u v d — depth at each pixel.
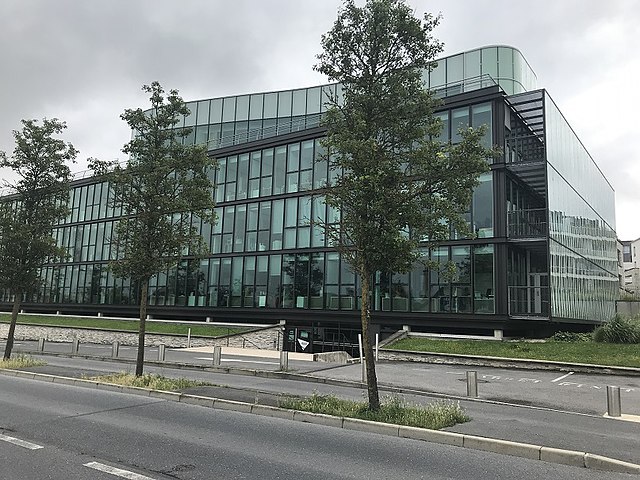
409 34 9.95
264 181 32.94
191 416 9.83
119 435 8.06
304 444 7.70
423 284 25.30
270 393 12.16
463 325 24.09
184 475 6.04
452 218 9.56
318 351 29.20
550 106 25.22
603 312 35.53
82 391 12.88
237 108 42.12
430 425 8.53
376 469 6.45
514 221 25.06
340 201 9.95
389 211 9.48
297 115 40.25
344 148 9.55
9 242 17.72
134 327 32.66
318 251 29.55
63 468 6.21
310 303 29.44
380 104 10.05
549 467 6.79
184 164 14.51
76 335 33.66
